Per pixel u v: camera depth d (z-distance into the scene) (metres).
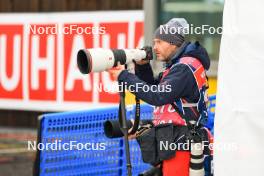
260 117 13.42
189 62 14.90
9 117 35.47
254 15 13.43
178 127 15.09
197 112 15.19
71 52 32.78
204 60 15.16
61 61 33.16
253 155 13.55
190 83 14.88
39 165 19.11
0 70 34.84
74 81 32.81
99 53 14.36
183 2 28.94
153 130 15.31
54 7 33.56
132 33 30.91
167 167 15.20
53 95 33.56
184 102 15.08
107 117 20.66
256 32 13.41
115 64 14.70
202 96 15.19
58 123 19.47
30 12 33.94
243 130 13.62
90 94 32.38
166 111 15.25
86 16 32.22
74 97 32.91
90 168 20.39
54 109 33.59
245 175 13.65
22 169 26.88
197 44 15.20
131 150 21.45
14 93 34.66
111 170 20.94
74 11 32.81
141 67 16.12
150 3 29.25
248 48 13.52
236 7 13.67
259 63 13.40
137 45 30.75
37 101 34.06
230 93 13.79
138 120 15.68
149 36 29.33
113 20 31.44
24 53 34.19
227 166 13.89
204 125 15.47
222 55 13.92
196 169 14.86
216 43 28.22
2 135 34.00
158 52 15.59
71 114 19.75
